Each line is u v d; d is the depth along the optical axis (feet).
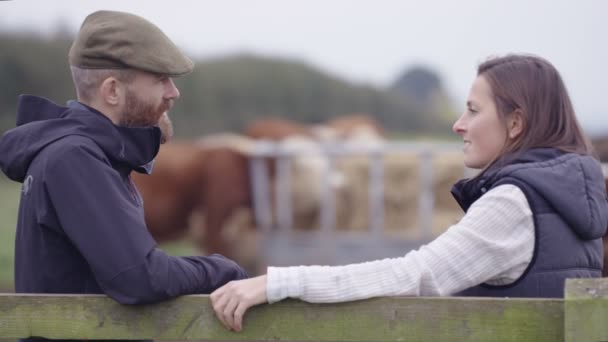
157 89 8.66
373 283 7.81
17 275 8.64
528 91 8.59
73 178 7.96
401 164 30.32
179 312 8.03
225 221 33.53
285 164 30.40
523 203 8.02
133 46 8.49
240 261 32.94
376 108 97.55
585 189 8.18
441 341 7.72
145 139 8.50
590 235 8.20
